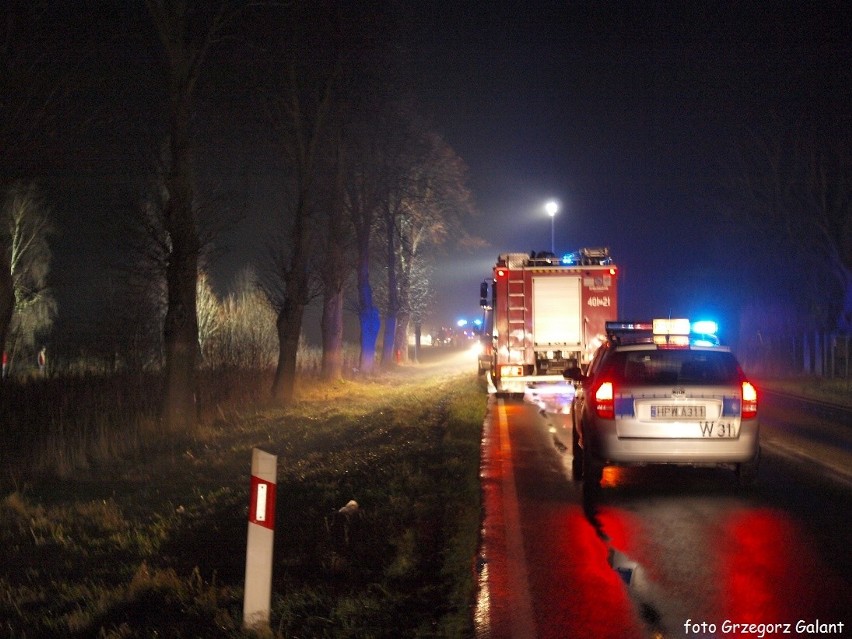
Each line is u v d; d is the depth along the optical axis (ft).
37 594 21.36
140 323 71.05
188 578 21.76
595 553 24.88
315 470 36.94
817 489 34.32
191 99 52.19
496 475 37.65
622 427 32.89
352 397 78.48
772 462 40.75
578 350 69.00
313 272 89.71
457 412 58.75
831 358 98.78
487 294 80.38
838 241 95.55
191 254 52.39
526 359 69.21
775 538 26.55
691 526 28.14
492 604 20.47
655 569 23.30
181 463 41.50
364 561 22.79
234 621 18.49
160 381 60.85
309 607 19.44
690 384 32.91
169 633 18.10
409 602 20.21
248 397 68.03
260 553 18.52
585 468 34.53
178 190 51.55
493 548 25.39
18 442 44.91
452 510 29.14
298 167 72.64
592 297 69.36
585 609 20.12
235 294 98.22
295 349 72.74
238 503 30.53
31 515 30.50
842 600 20.74
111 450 44.21
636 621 19.35
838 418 60.23
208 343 85.10
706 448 32.55
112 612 19.62
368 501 29.60
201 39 51.42
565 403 72.59
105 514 29.66
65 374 59.62
